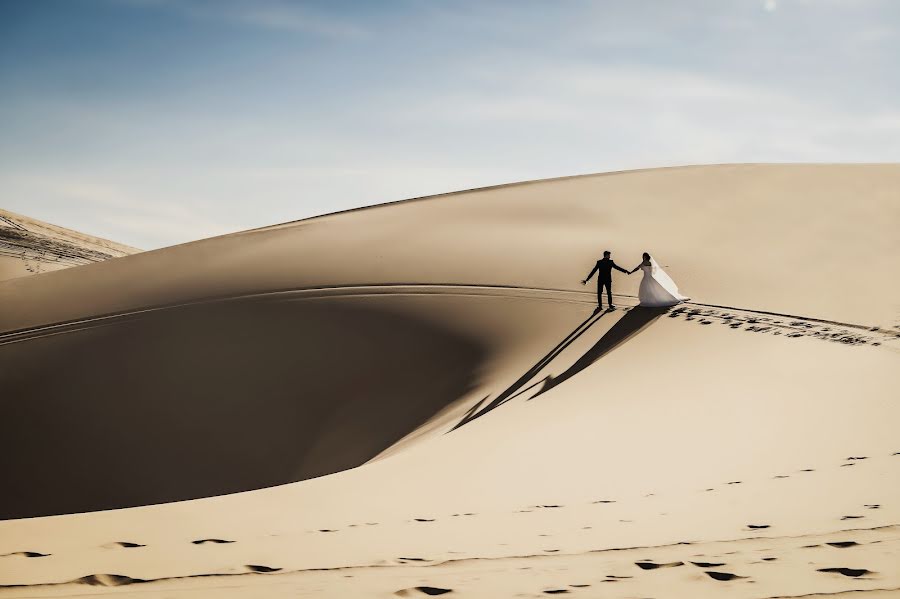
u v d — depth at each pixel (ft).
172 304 90.63
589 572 15.07
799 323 57.31
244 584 14.67
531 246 90.22
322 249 100.53
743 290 69.31
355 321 78.38
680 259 80.53
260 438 67.77
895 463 25.21
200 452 68.03
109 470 68.49
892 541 16.08
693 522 19.33
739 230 89.35
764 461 27.99
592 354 57.72
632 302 70.23
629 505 22.45
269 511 23.40
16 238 224.74
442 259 89.66
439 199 124.67
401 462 34.09
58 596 13.83
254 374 74.74
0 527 20.51
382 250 96.12
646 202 104.42
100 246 258.57
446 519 21.70
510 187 126.62
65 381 79.41
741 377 44.29
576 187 116.88
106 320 89.86
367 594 13.85
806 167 115.14
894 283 68.18
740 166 120.16
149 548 17.83
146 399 75.00
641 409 39.88
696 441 32.45
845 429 31.65
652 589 13.70
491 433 39.09
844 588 13.12
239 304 86.79
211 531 20.03
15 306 98.43
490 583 14.46
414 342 72.84
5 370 82.53
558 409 43.34
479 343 69.36
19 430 74.02
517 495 25.46
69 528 20.40
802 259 77.71
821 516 18.83
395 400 66.39
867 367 43.24
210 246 114.62
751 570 14.51
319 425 67.05
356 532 19.80
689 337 56.80
